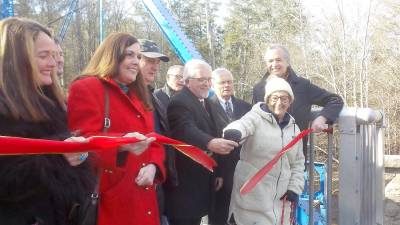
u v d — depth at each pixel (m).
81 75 3.00
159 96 5.32
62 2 29.11
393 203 7.57
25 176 2.01
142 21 35.09
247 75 41.38
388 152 25.75
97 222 2.77
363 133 4.29
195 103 3.87
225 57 47.50
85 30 30.61
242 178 3.79
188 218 3.82
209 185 3.94
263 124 3.74
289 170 3.87
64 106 2.43
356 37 28.64
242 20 46.06
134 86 3.08
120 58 2.97
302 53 31.55
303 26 31.75
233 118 4.83
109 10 32.97
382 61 28.03
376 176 4.77
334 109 4.11
